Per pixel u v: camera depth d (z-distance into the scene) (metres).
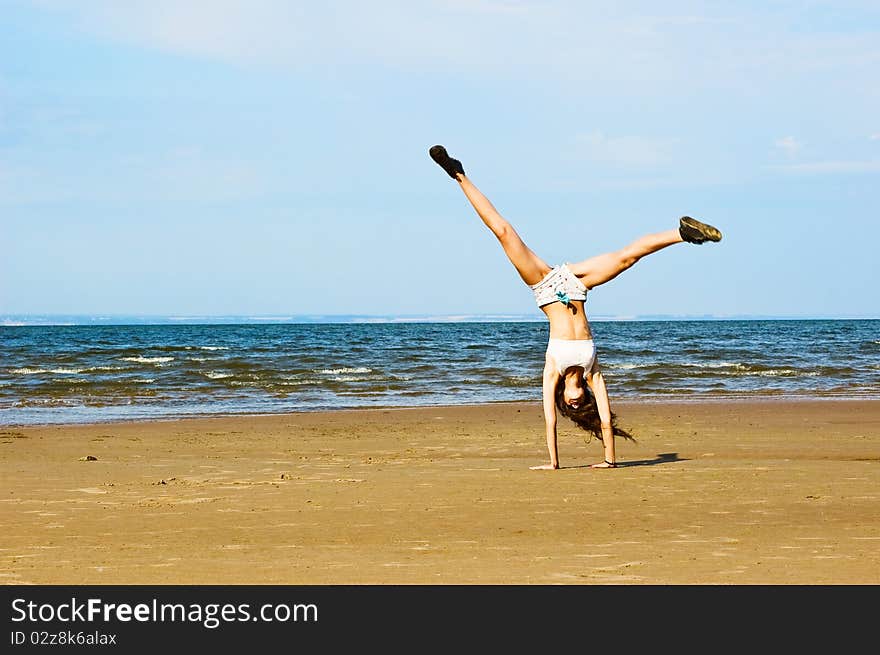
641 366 38.91
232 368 38.31
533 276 11.19
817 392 28.09
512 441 15.45
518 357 46.62
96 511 8.41
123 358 44.97
